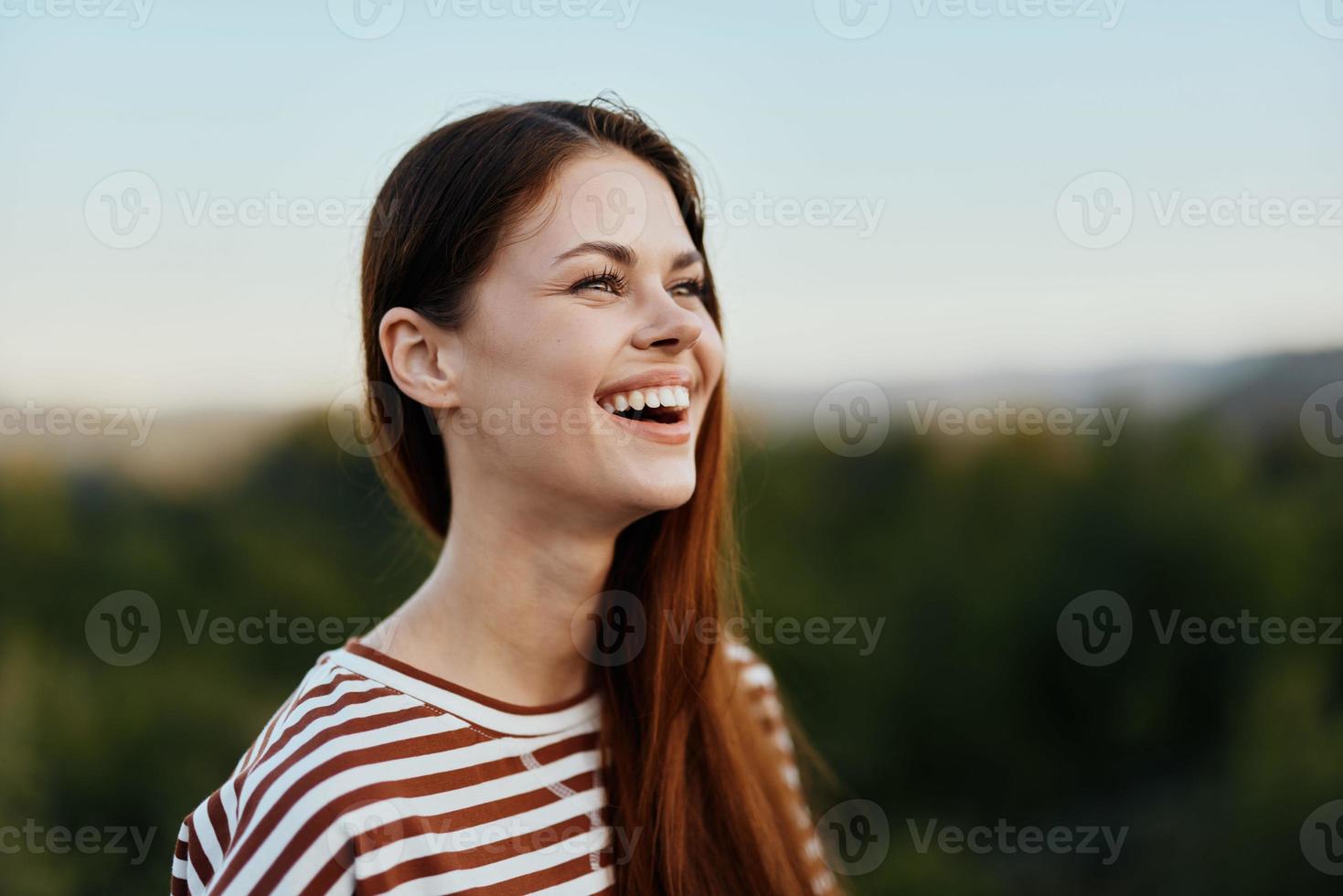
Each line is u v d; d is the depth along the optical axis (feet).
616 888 3.59
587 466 3.24
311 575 11.33
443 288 3.33
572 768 3.59
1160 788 11.47
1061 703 11.75
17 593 10.38
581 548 3.45
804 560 12.44
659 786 3.76
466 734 3.30
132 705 9.58
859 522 12.67
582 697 3.75
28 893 8.12
